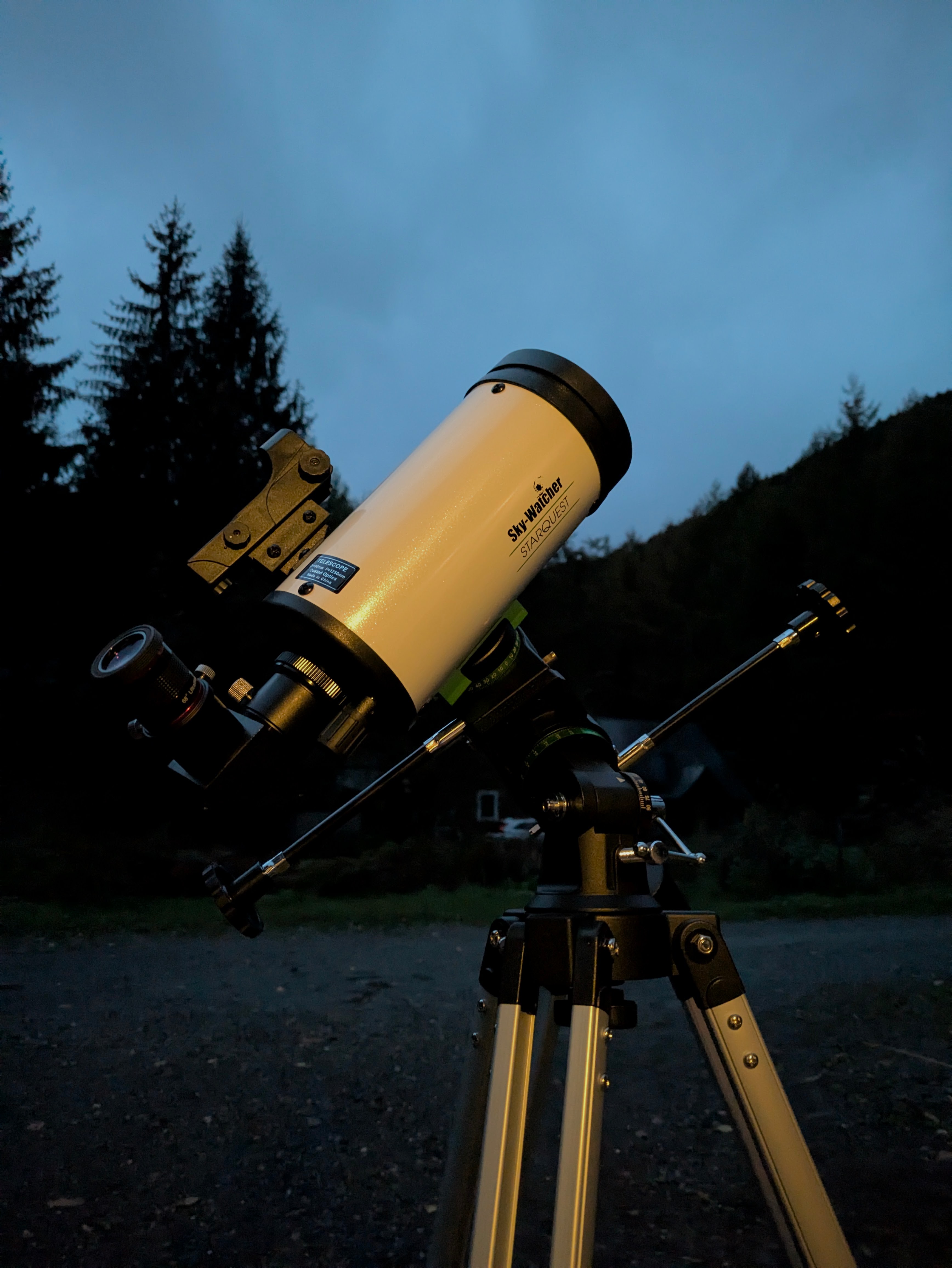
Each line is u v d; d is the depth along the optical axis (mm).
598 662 43031
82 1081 3736
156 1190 2641
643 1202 2516
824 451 40125
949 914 10531
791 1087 3520
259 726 1145
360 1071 3848
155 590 20250
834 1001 5078
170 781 1197
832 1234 1108
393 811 19219
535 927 1127
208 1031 4609
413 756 1294
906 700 28500
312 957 7035
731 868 13578
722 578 42125
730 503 57812
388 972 6375
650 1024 4617
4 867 10797
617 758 1315
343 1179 2705
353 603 1162
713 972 1156
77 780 16203
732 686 1372
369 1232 2371
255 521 1275
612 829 1195
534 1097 1464
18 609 19906
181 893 11359
